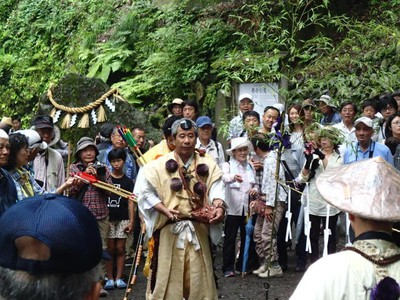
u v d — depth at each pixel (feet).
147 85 44.70
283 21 37.04
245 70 27.84
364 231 8.89
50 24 56.65
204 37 43.70
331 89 32.65
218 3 45.16
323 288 8.46
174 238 17.58
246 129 26.84
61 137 34.09
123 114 34.86
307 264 26.27
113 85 46.14
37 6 59.52
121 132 20.04
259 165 25.88
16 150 16.97
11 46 58.95
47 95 34.65
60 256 5.46
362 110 29.99
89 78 34.73
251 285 24.62
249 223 25.55
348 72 34.88
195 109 30.25
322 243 28.48
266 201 24.95
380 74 32.99
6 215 5.60
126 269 26.73
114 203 24.21
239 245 26.94
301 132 25.20
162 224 17.66
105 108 34.68
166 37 44.70
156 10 49.32
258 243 25.50
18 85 54.54
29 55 56.80
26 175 17.37
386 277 8.36
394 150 26.08
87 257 5.59
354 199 8.89
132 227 24.34
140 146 27.81
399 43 34.24
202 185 17.58
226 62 32.71
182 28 44.86
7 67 56.75
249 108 31.53
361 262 8.61
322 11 39.52
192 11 46.32
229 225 25.77
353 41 34.68
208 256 17.89
